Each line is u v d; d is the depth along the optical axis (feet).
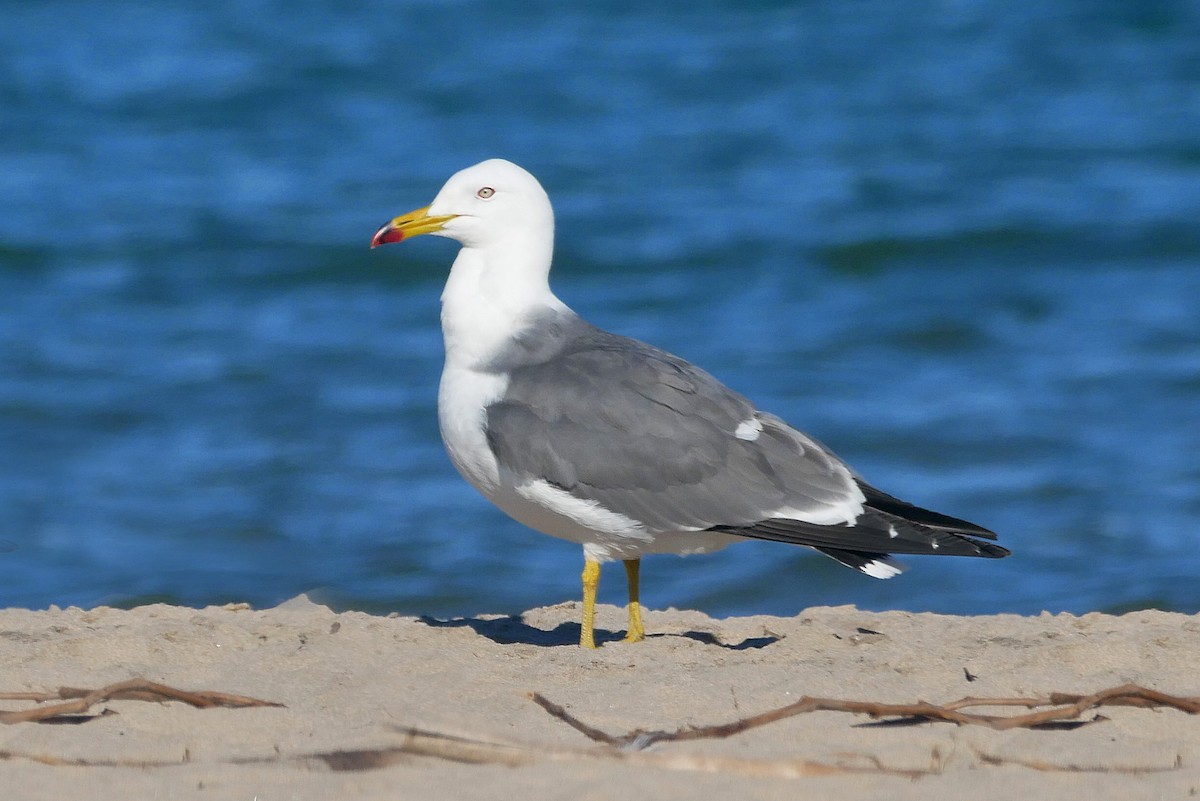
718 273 82.43
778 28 144.56
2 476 54.54
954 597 42.19
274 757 19.77
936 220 89.35
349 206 97.14
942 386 62.28
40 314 78.28
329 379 66.03
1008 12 145.79
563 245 87.51
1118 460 53.26
